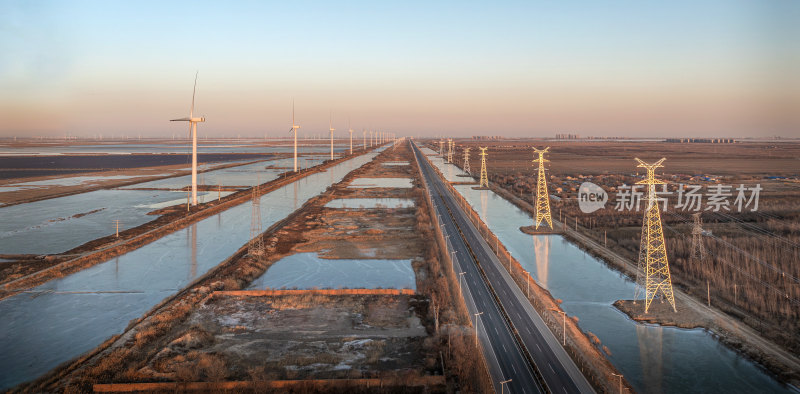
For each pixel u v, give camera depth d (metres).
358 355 49.88
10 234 102.38
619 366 48.88
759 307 61.44
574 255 90.06
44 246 92.62
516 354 50.06
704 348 52.72
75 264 80.50
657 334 56.31
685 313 61.28
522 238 103.88
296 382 43.16
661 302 65.00
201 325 56.75
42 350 51.34
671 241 92.50
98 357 48.56
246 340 53.34
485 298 66.06
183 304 62.38
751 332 55.41
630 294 69.62
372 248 93.94
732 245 88.38
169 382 43.59
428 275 76.31
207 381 43.81
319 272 79.25
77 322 58.78
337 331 55.84
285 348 51.38
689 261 79.69
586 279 76.38
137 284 73.00
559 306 65.19
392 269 80.81
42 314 61.12
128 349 50.09
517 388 43.53
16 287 69.75
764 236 95.31
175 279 75.75
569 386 44.03
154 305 64.44
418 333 55.38
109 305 64.50
